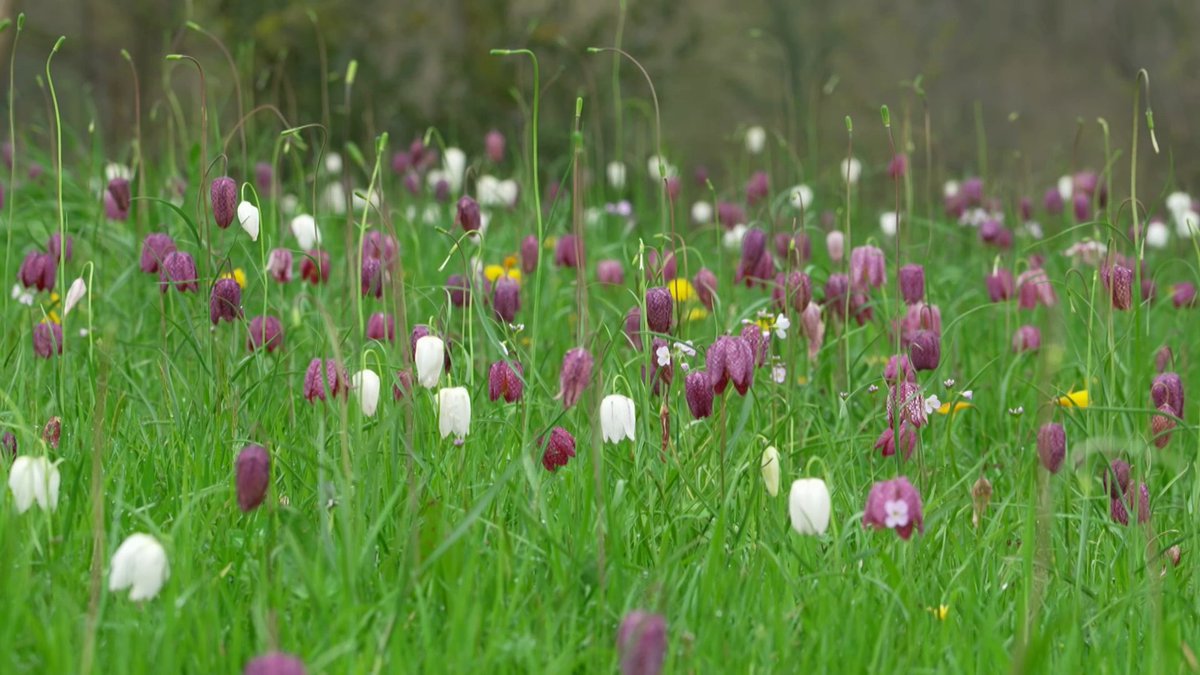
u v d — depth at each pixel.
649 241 11.21
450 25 20.00
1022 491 6.30
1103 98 26.88
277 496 5.44
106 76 19.23
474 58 18.86
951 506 5.70
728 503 5.46
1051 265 11.39
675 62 20.47
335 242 11.04
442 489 5.38
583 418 6.14
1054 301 7.10
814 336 7.19
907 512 4.69
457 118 18.59
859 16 24.81
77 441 5.71
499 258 10.62
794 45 21.45
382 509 5.17
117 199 8.45
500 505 5.34
